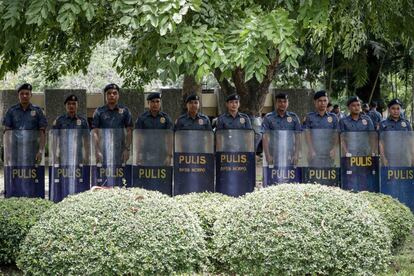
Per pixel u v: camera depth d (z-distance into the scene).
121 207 6.22
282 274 6.18
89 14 6.43
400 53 18.94
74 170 10.65
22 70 25.67
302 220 6.22
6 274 7.66
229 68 6.52
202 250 6.41
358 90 20.27
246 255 6.28
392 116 10.61
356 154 10.45
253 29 6.46
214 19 6.76
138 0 6.22
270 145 10.41
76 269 6.04
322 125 10.44
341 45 15.55
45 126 10.85
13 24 6.52
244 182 10.34
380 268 6.51
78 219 6.18
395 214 8.39
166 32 6.24
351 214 6.39
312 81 21.30
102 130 10.55
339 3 9.52
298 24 7.13
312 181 10.41
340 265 6.23
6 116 10.73
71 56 14.42
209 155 10.45
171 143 10.52
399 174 10.54
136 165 10.48
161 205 6.31
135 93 19.33
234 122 10.36
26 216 7.83
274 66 16.83
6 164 10.72
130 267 6.00
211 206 7.58
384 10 9.81
